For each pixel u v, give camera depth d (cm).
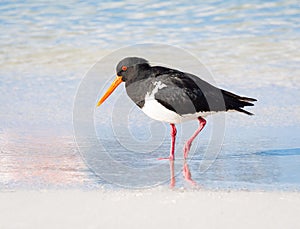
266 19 2406
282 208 927
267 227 857
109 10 2581
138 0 2702
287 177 1108
